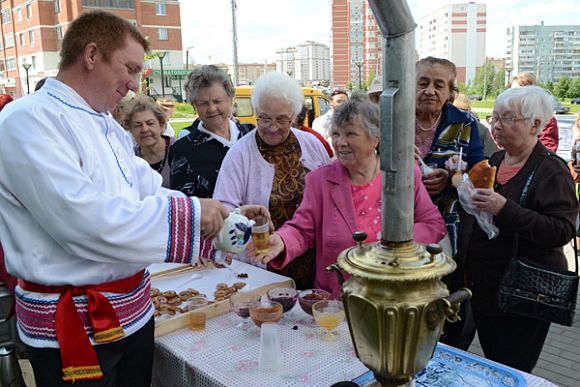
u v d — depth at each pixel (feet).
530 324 6.86
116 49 4.46
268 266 7.80
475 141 8.18
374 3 2.57
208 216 4.44
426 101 8.02
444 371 4.57
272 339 4.73
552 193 6.52
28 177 3.96
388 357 3.00
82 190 4.04
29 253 4.25
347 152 6.38
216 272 7.23
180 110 90.38
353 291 3.04
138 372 5.00
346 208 6.50
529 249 6.80
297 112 7.72
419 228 6.54
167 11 131.44
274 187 7.80
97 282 4.46
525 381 4.31
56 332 4.31
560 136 20.15
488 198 6.50
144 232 4.18
